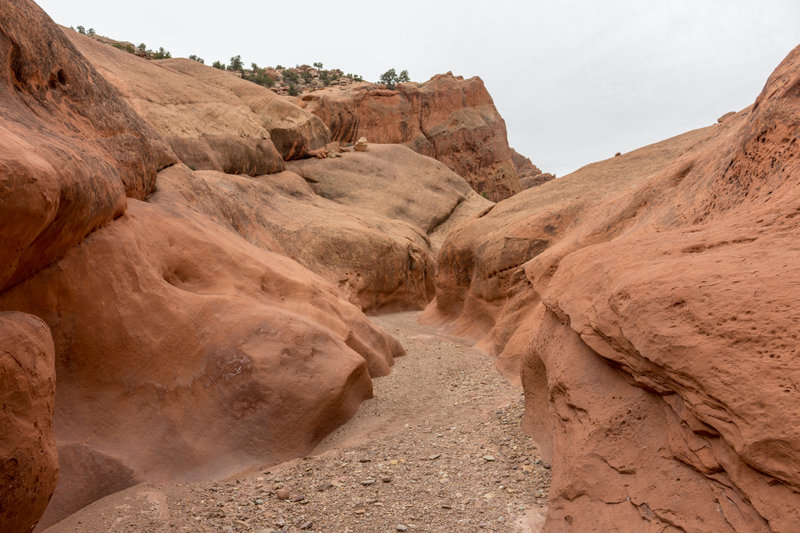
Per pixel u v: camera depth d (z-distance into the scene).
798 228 3.63
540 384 5.47
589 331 4.09
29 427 2.95
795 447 2.31
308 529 3.91
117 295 5.08
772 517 2.40
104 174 5.08
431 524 3.90
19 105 4.85
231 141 23.39
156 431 4.88
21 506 2.99
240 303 6.08
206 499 4.39
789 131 4.82
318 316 7.30
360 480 4.69
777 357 2.60
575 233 9.73
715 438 2.87
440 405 6.91
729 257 3.44
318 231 18.05
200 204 8.77
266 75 65.19
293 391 5.54
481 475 4.67
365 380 6.79
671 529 2.95
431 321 15.12
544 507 4.04
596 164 13.90
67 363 4.70
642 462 3.40
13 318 3.16
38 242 4.05
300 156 30.08
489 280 11.62
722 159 6.20
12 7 5.29
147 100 21.98
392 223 23.52
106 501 4.23
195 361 5.40
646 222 7.28
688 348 2.97
